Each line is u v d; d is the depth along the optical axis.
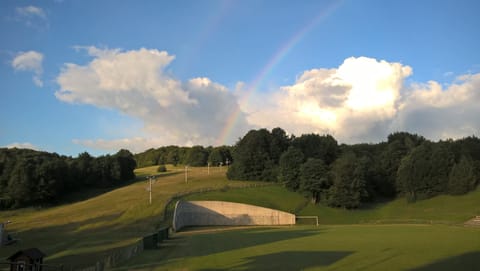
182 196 125.88
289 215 120.44
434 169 141.00
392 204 142.50
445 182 140.38
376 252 49.38
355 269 38.56
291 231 85.81
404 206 138.75
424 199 141.12
